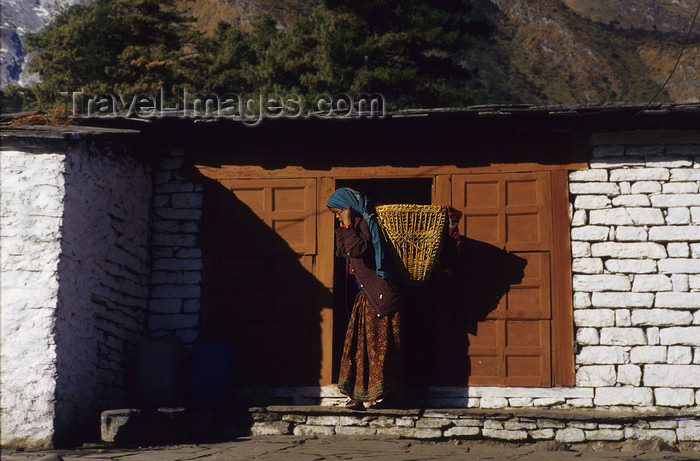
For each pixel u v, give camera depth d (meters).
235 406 7.60
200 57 32.78
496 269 7.87
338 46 24.66
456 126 7.96
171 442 6.85
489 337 7.77
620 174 7.83
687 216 7.66
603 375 7.52
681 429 7.26
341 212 7.63
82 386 6.83
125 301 7.76
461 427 7.38
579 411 7.40
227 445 6.55
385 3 26.19
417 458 5.91
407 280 7.62
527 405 7.59
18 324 6.45
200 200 8.38
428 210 7.64
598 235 7.75
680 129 7.80
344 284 10.12
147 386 7.54
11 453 5.83
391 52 25.83
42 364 6.38
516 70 110.44
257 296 8.18
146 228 8.28
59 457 5.13
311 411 7.52
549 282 7.76
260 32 35.72
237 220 8.32
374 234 7.54
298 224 8.25
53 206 6.62
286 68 26.38
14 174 6.68
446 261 7.79
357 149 8.27
